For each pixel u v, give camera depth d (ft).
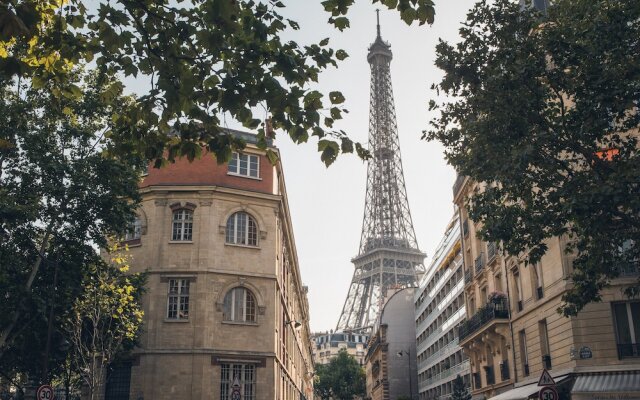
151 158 34.24
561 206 58.44
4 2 25.16
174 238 124.26
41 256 90.53
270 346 123.03
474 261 149.18
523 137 59.36
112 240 102.99
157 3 32.35
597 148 60.13
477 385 149.38
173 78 32.22
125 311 109.70
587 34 56.80
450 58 62.23
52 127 88.43
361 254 517.14
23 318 94.43
